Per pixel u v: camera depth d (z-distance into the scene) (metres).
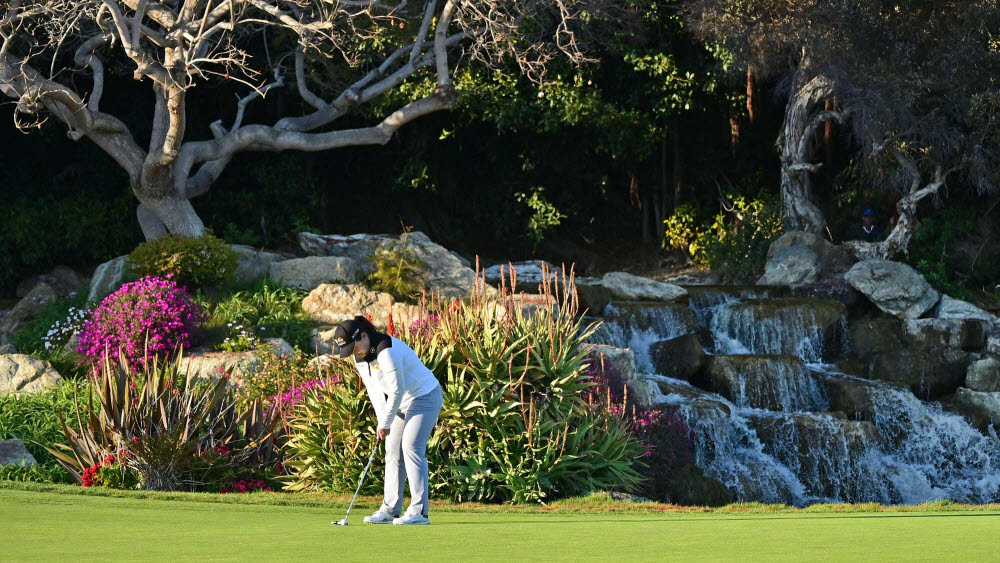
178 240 25.59
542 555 6.50
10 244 34.03
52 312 26.58
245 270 27.58
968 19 32.34
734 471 22.92
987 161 34.09
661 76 38.62
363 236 30.53
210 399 16.25
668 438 20.75
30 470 16.16
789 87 38.00
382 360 9.99
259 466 16.16
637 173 44.19
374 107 37.12
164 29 31.75
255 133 29.25
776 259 34.81
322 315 25.02
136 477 14.95
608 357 23.31
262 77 38.62
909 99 32.00
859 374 29.25
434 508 12.38
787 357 27.09
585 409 16.27
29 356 21.55
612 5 35.28
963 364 28.72
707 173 43.66
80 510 9.77
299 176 38.75
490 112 37.44
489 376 15.09
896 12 32.72
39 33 32.47
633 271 41.72
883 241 35.78
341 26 32.94
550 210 40.22
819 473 23.84
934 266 34.09
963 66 32.16
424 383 10.24
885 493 24.08
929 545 6.98
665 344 27.52
